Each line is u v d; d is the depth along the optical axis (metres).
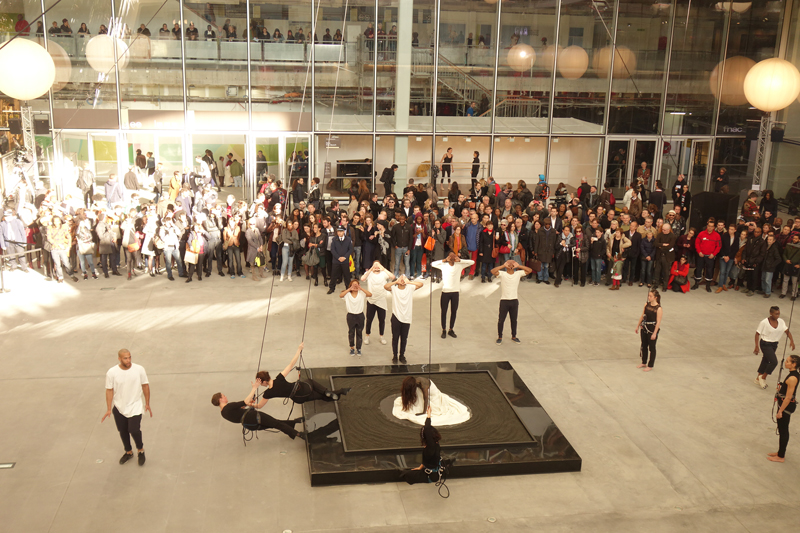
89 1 21.11
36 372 11.96
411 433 9.92
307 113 22.75
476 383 11.62
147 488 8.82
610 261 17.48
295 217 17.41
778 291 17.66
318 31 22.19
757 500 8.93
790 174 24.88
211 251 17.11
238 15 21.75
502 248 17.42
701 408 11.35
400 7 22.27
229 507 8.48
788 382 9.58
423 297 16.27
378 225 17.30
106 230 16.66
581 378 12.31
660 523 8.41
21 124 21.47
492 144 23.83
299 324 14.41
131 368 9.14
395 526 8.20
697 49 24.23
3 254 17.30
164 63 21.77
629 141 24.66
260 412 9.77
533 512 8.53
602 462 9.70
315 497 8.73
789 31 24.58
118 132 22.06
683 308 16.20
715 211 20.06
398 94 22.97
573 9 23.14
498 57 23.12
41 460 9.38
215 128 22.45
